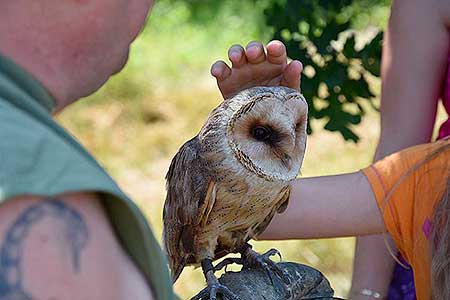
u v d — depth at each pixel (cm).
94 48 122
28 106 118
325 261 352
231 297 152
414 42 189
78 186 115
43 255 113
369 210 165
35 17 119
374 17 568
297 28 216
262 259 157
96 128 512
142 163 476
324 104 235
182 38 653
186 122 519
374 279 189
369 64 212
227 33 658
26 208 113
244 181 154
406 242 165
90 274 115
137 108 533
